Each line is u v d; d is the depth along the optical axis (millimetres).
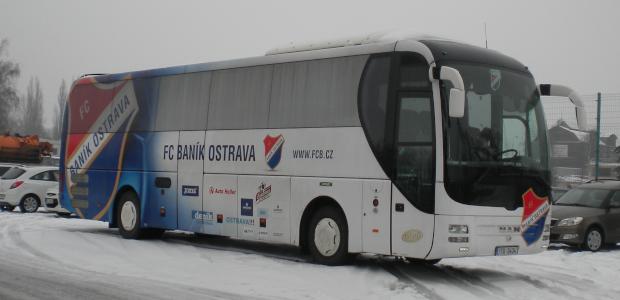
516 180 11922
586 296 10453
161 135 16656
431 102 11539
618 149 21766
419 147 11602
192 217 15641
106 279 11320
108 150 18203
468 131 11547
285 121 13750
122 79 18016
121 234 17734
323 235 13000
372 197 12109
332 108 12922
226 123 15023
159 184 16578
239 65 14914
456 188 11312
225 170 14914
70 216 25906
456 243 11250
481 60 12078
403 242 11672
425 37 12633
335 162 12742
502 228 11688
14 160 36875
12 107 72438
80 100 19344
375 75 12320
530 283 11664
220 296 9805
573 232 17906
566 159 22031
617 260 15406
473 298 10000
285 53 14227
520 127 12250
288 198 13531
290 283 11000
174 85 16516
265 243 17406
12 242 16562
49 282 10953
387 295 10047
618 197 18734
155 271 12273
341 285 10859
